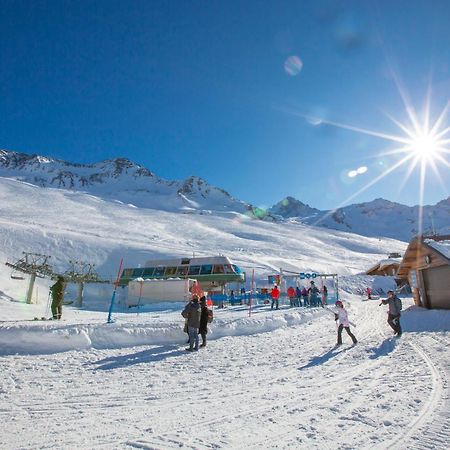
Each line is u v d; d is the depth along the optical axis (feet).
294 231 442.09
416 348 33.17
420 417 15.64
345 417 16.08
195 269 107.96
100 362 29.45
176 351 35.06
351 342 39.55
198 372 26.45
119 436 14.17
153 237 274.57
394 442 13.19
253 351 35.37
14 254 168.25
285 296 102.58
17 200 406.21
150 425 15.46
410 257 77.87
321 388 21.36
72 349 33.50
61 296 47.21
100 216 366.63
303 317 62.23
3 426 15.24
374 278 181.27
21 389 21.34
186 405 18.42
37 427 15.17
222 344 39.65
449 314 56.85
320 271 219.41
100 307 97.04
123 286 114.42
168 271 109.91
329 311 74.33
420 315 60.75
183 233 327.26
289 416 16.42
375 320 60.13
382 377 23.47
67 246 192.54
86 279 107.55
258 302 96.68
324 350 35.19
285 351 35.17
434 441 13.11
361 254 343.87
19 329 32.78
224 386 22.33
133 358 31.35
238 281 105.09
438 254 64.90
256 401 19.01
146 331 39.32
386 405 17.56
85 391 21.18
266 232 395.75
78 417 16.57
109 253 195.31
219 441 13.61
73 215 351.67
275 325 52.70
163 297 91.35
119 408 17.97
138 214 420.77
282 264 216.54
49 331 33.83
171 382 23.44
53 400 19.31
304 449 12.82
